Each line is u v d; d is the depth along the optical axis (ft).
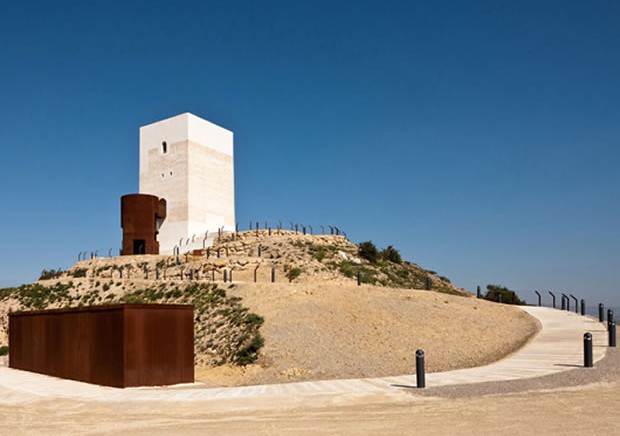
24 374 72.84
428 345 72.43
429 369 61.67
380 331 77.15
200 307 93.40
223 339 79.00
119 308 58.23
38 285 129.39
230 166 191.93
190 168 174.81
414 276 161.07
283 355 69.46
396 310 86.53
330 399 42.55
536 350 65.46
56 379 66.44
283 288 97.25
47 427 36.58
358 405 39.93
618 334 74.33
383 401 41.06
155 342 59.26
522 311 96.43
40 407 45.06
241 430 33.40
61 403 46.57
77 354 65.10
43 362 73.20
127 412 41.19
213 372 68.80
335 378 59.47
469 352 69.41
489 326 81.87
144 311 58.90
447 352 69.56
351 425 33.68
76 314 65.87
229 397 45.24
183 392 50.44
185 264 136.56
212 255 151.23
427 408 37.91
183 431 33.65
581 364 55.06
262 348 71.77
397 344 72.54
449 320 83.35
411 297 95.50
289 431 32.71
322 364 65.57
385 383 49.65
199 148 178.91
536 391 42.39
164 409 41.60
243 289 97.91
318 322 80.02
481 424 32.71
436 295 100.42
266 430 33.17
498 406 37.55
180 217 173.88
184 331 62.03
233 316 85.87
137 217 162.81
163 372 59.47
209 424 35.50
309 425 34.09
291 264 135.85
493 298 143.23
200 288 103.60
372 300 91.45
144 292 111.96
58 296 121.49
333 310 85.30
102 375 60.03
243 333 78.48
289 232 167.32
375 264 159.12
